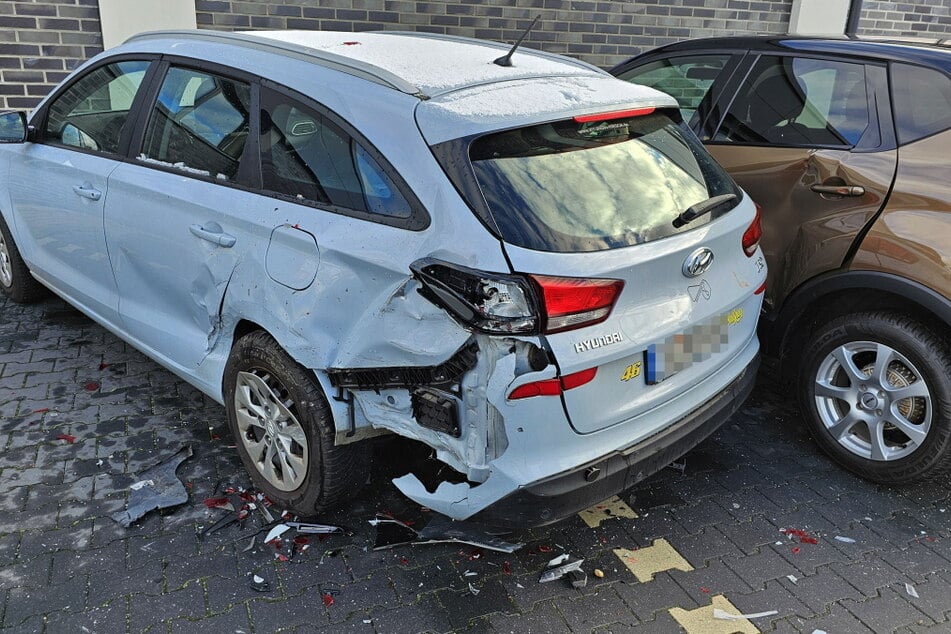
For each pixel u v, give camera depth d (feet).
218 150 10.19
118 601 8.47
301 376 9.09
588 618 8.58
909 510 10.80
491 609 8.66
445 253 7.67
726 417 9.65
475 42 12.09
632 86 9.85
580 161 8.43
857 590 9.20
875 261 10.67
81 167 12.39
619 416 8.18
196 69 10.83
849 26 29.25
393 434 9.80
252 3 20.80
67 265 13.53
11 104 19.25
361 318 8.30
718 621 8.62
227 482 10.77
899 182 10.66
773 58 13.08
